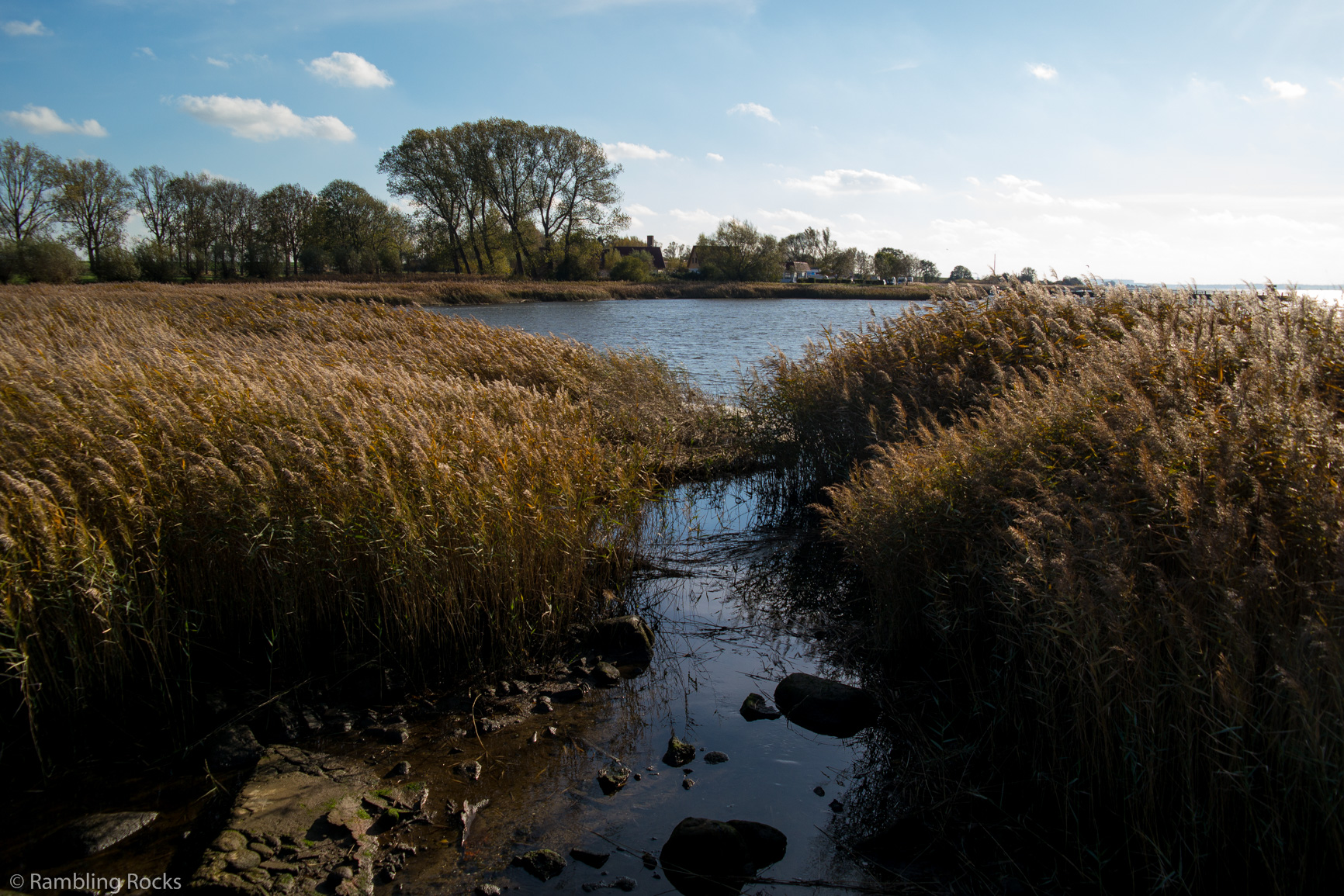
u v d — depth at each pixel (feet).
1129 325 27.55
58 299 73.31
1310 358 19.51
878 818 13.21
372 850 12.34
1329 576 11.88
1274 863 10.73
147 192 256.73
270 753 15.08
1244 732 11.46
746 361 74.69
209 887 11.31
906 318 34.83
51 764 14.92
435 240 267.59
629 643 19.70
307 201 284.20
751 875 11.88
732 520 29.89
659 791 14.08
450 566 18.85
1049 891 11.27
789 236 427.33
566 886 11.69
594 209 250.37
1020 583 14.46
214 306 63.36
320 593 18.67
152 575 17.25
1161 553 13.96
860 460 28.86
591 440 26.37
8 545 14.79
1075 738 13.32
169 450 18.98
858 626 20.35
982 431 20.44
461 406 28.66
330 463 20.08
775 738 15.80
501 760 15.14
